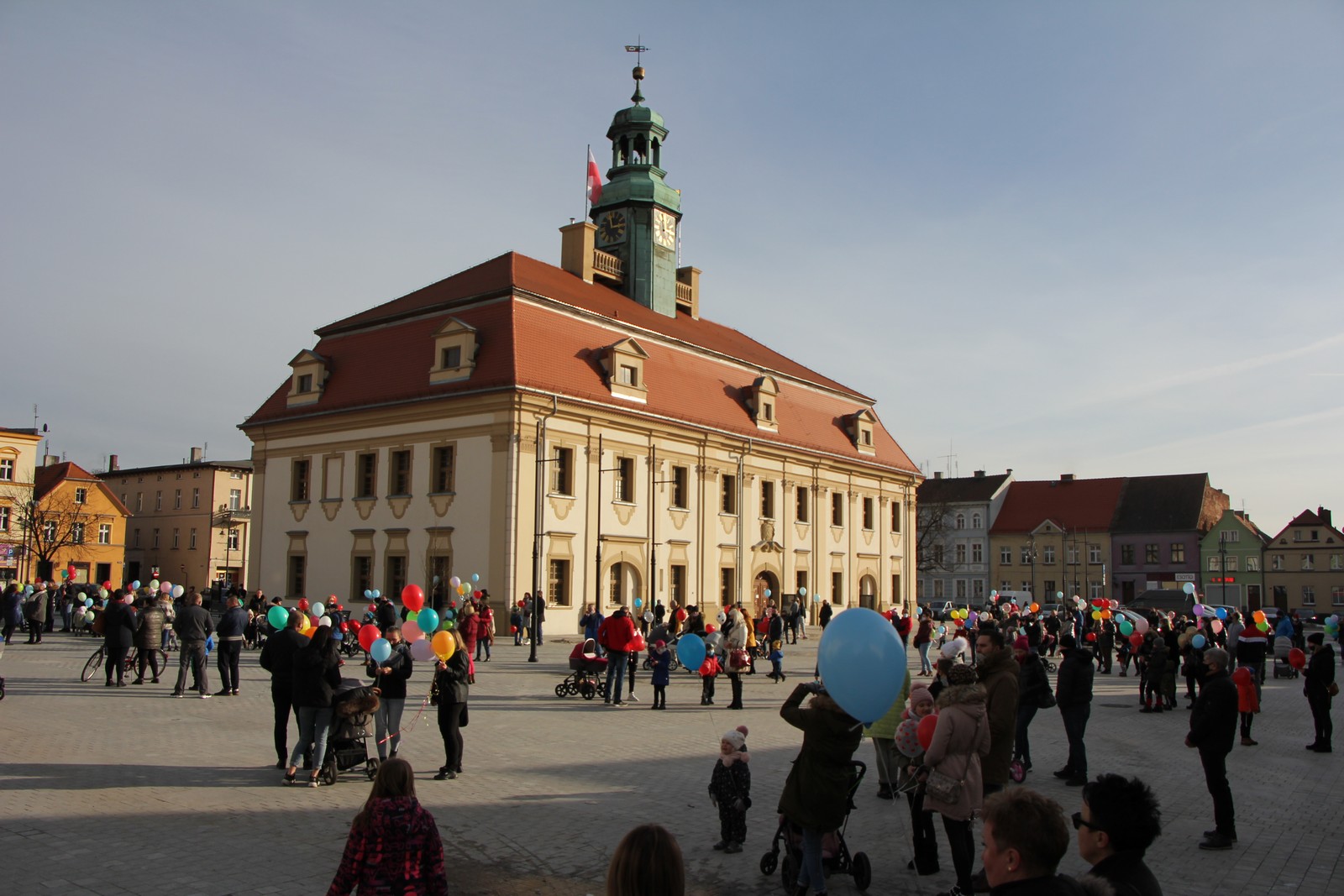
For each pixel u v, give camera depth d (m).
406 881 6.82
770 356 67.19
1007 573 106.62
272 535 52.25
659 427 51.22
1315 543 95.56
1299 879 10.09
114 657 24.59
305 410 51.06
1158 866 10.56
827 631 9.38
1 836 10.80
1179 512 101.31
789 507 60.59
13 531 83.12
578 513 46.88
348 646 33.78
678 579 52.72
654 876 4.63
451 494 45.53
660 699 23.38
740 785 10.88
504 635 43.25
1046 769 16.38
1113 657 44.00
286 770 13.84
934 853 10.26
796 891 9.25
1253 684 19.28
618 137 61.06
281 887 9.32
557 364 46.56
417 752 16.66
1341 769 16.77
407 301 51.94
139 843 10.67
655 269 60.22
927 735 9.99
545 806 12.70
